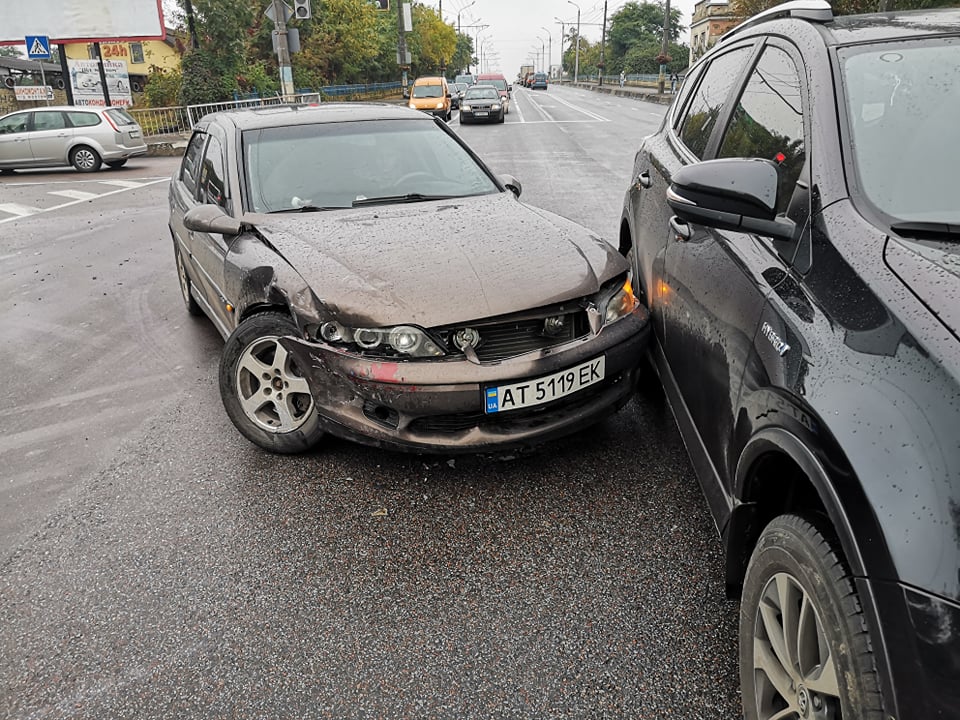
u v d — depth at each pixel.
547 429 3.12
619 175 12.88
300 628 2.51
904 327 1.54
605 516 3.05
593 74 124.69
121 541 3.04
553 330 3.09
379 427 3.08
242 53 34.78
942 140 2.06
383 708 2.17
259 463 3.60
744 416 2.03
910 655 1.30
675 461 3.46
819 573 1.55
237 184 4.20
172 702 2.23
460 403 2.96
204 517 3.18
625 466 3.43
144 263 8.16
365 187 4.23
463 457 3.54
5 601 2.71
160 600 2.68
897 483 1.38
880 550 1.37
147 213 11.57
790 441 1.70
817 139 2.16
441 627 2.48
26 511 3.30
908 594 1.31
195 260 4.94
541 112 34.69
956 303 1.51
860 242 1.82
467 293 3.03
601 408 3.25
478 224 3.72
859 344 1.62
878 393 1.50
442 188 4.32
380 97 48.50
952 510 1.30
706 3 53.38
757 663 1.85
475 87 29.05
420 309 2.97
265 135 4.50
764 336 1.98
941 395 1.40
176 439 3.92
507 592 2.63
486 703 2.17
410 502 3.21
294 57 43.12
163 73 33.06
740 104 2.99
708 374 2.43
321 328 3.09
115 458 3.74
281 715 2.16
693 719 2.09
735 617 2.47
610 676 2.24
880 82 2.23
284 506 3.23
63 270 7.96
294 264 3.37
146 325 5.91
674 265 2.98
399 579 2.73
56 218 11.41
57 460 3.75
